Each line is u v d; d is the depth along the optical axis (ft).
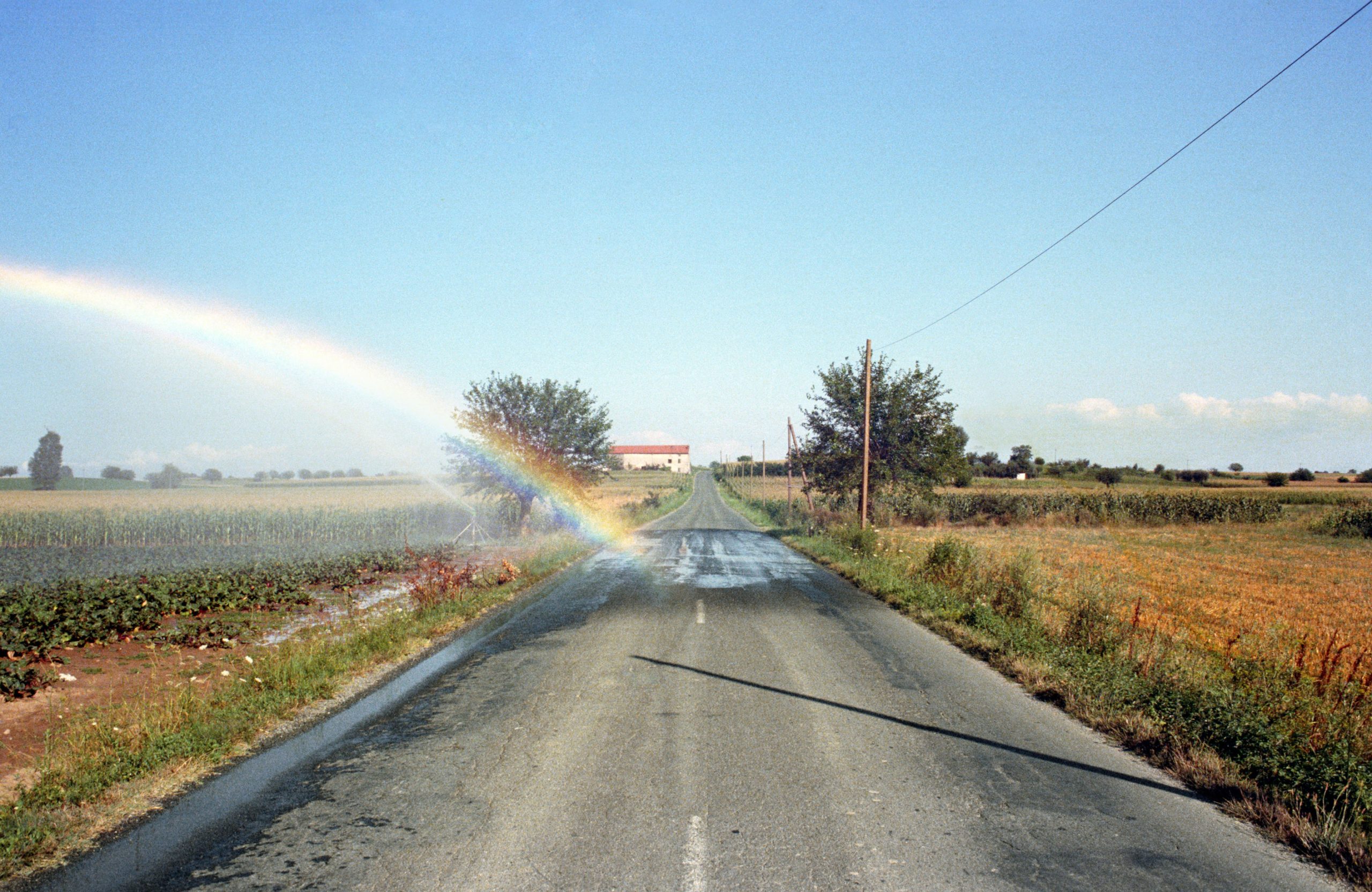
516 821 14.33
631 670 27.40
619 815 14.56
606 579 55.93
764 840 13.47
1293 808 15.33
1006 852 13.14
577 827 14.06
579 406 100.99
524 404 99.25
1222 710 19.79
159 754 17.97
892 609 42.32
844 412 98.12
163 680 27.35
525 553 78.43
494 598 45.32
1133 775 17.16
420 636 33.83
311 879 12.17
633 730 20.15
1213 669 25.30
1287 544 98.48
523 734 19.88
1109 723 20.61
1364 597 52.85
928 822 14.38
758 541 95.91
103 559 79.77
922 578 50.78
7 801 15.70
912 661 29.07
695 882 11.89
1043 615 37.22
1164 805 15.43
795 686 25.02
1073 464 354.13
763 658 29.43
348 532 116.37
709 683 25.32
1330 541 103.86
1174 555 81.15
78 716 21.12
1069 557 76.64
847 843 13.38
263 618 41.68
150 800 15.78
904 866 12.51
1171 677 24.08
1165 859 12.96
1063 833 13.97
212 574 54.90
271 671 25.26
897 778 16.70
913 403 95.45
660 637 33.63
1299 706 20.48
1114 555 79.25
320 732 20.49
